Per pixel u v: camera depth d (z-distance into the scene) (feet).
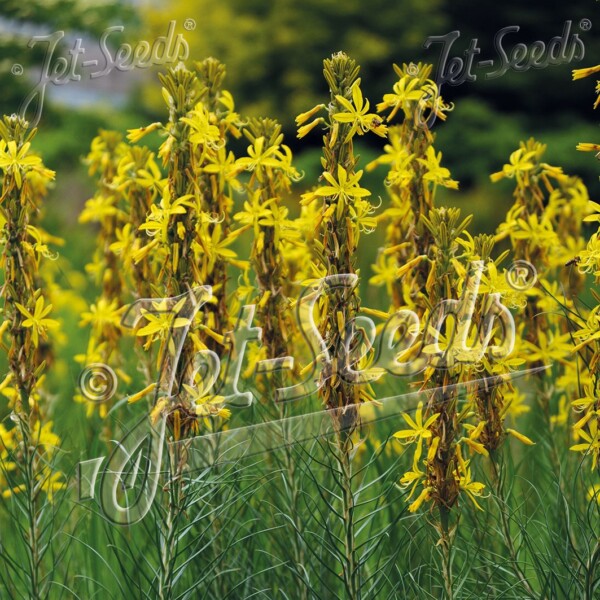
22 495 10.07
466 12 42.60
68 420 14.78
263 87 43.68
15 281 8.39
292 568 9.88
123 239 10.46
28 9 25.63
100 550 11.46
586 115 40.45
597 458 8.66
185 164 8.11
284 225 9.36
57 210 32.94
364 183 36.17
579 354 8.46
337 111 7.79
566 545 9.19
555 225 11.87
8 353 8.54
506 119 39.50
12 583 9.66
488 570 10.00
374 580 9.20
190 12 43.65
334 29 42.91
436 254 7.97
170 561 8.59
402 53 43.24
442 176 9.19
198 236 8.34
